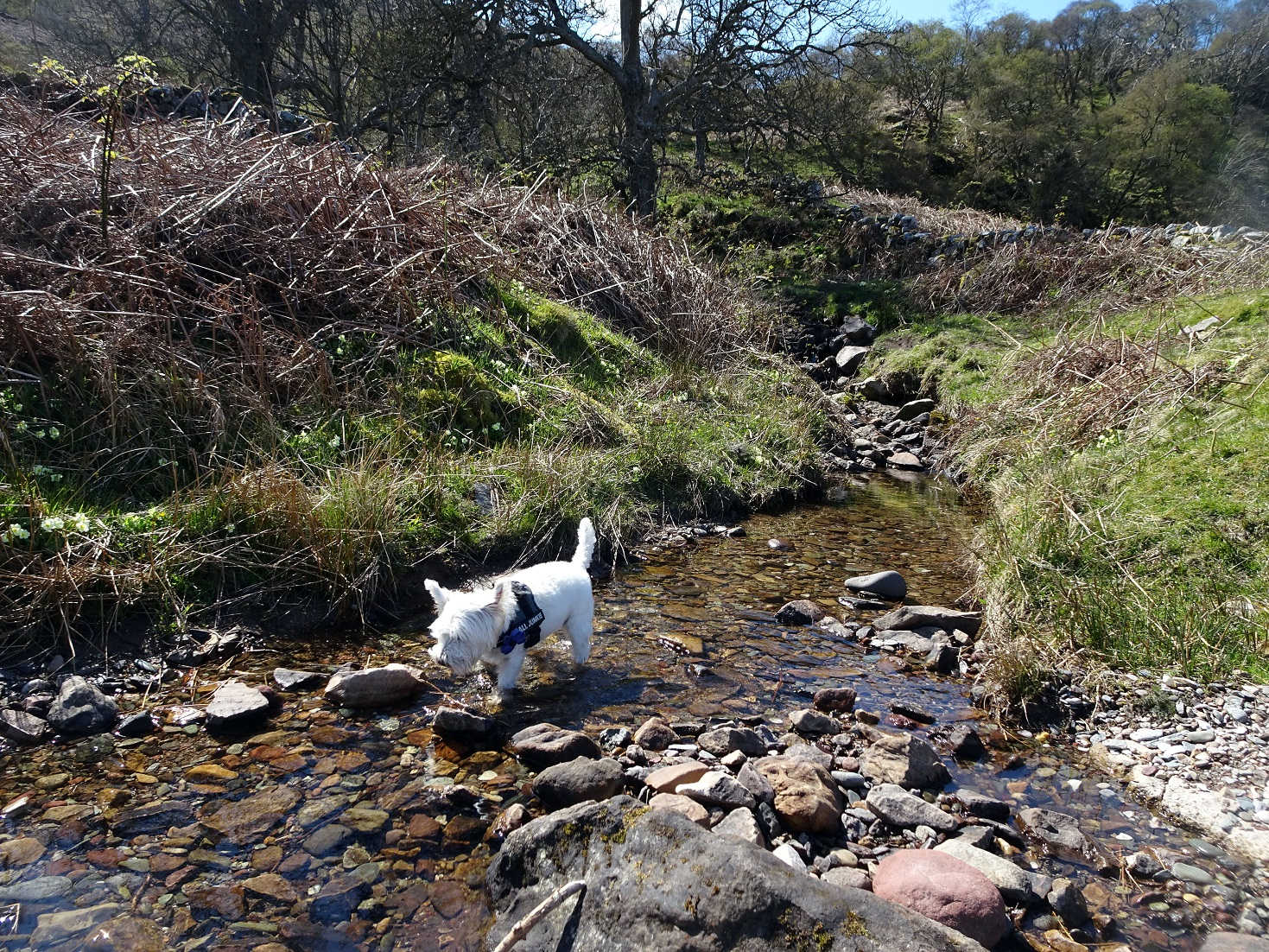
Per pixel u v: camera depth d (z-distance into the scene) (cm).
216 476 552
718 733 394
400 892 292
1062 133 3803
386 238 809
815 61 2098
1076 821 354
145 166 720
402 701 424
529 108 1973
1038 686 452
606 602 572
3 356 541
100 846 308
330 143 862
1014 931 285
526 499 652
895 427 1151
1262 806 357
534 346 874
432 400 723
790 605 562
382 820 329
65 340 557
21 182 663
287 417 635
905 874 294
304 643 483
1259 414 656
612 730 406
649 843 269
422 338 787
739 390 1046
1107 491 637
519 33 1897
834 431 1075
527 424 772
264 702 404
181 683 429
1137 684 451
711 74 1980
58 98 877
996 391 1046
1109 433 755
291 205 777
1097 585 522
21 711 388
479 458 691
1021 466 800
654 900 253
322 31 2033
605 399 892
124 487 537
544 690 443
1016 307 1397
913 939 230
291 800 339
